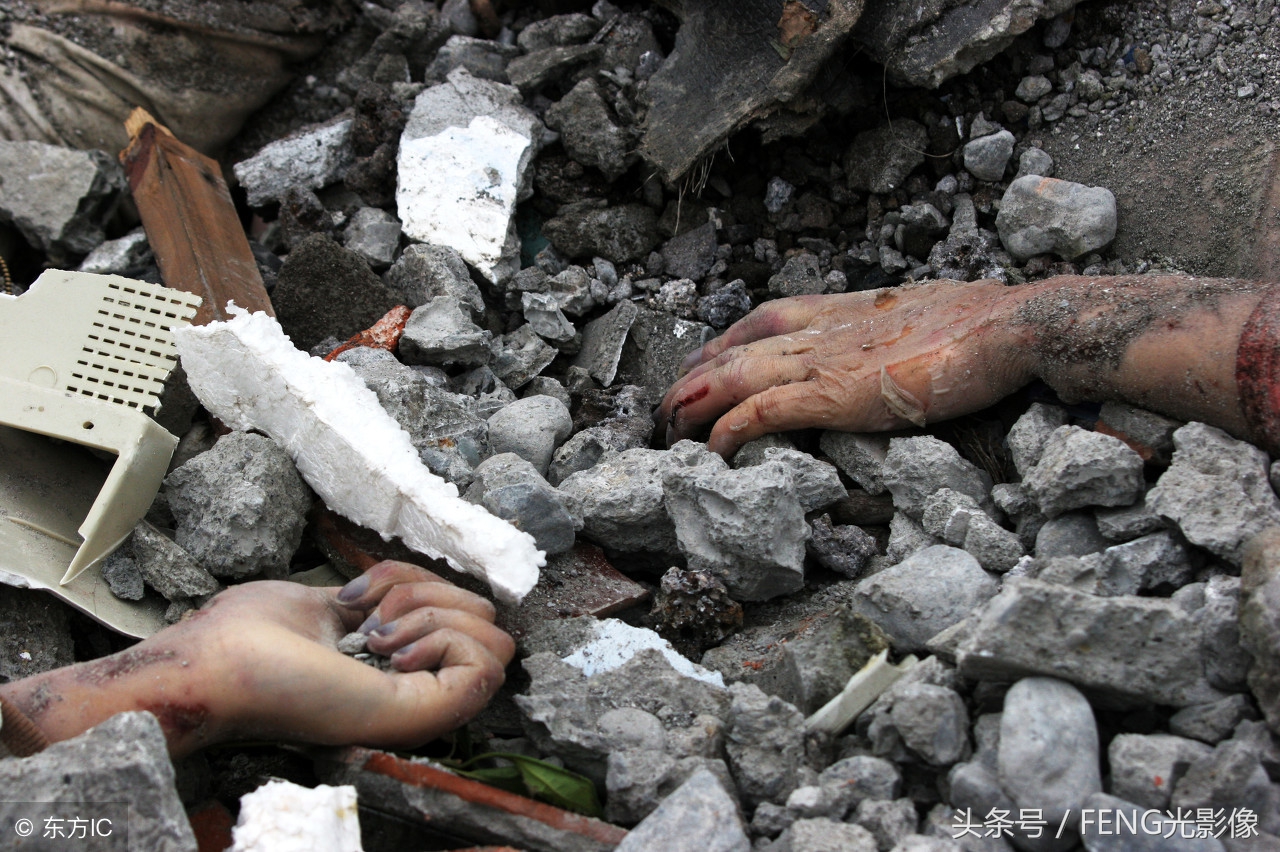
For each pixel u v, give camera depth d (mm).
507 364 3188
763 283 3479
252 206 3682
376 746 1874
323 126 3752
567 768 1996
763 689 2191
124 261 3443
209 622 1889
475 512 2150
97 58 3719
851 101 3334
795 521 2363
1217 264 2912
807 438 2836
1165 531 2139
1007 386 2535
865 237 3453
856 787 1845
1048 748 1721
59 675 1792
